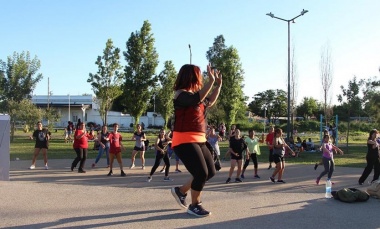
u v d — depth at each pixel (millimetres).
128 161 19781
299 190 11367
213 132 16453
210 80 4676
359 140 46656
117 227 4453
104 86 44031
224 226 4559
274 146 13078
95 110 77312
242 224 4656
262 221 4801
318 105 94750
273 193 6512
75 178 13477
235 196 6184
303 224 4738
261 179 13891
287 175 14961
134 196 5965
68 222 4613
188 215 4961
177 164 15820
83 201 5609
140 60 44812
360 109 47281
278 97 97000
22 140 36875
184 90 4773
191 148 4738
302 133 56531
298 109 96125
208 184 12625
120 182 12758
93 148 26969
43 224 4531
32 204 5398
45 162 16062
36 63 43562
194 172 4773
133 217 4848
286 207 5523
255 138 14477
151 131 58000
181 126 4773
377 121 41188
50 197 5809
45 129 16188
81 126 15180
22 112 37375
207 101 4977
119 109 82938
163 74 57531
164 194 6137
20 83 42688
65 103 78188
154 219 4773
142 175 14570
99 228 4418
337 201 6016
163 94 57562
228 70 54719
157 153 13078
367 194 6105
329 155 12633
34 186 6586
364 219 5027
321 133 35156
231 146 13102
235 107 55125
